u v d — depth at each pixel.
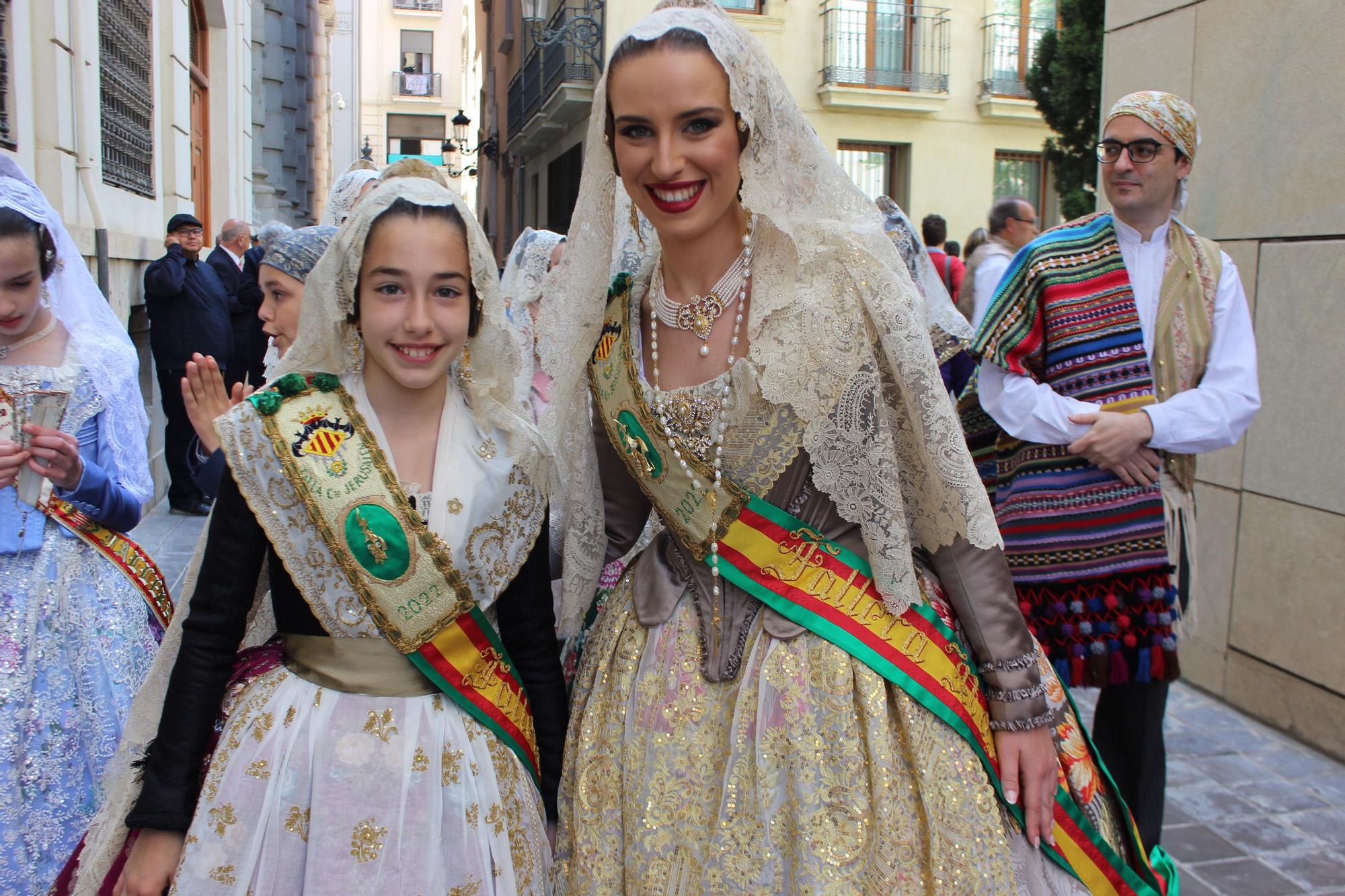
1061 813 1.66
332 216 2.79
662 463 1.68
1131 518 2.55
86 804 2.12
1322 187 3.30
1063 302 2.60
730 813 1.54
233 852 1.43
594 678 1.75
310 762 1.47
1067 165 10.94
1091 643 2.57
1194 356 2.62
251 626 1.71
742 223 1.66
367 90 43.03
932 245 6.92
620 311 1.76
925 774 1.53
